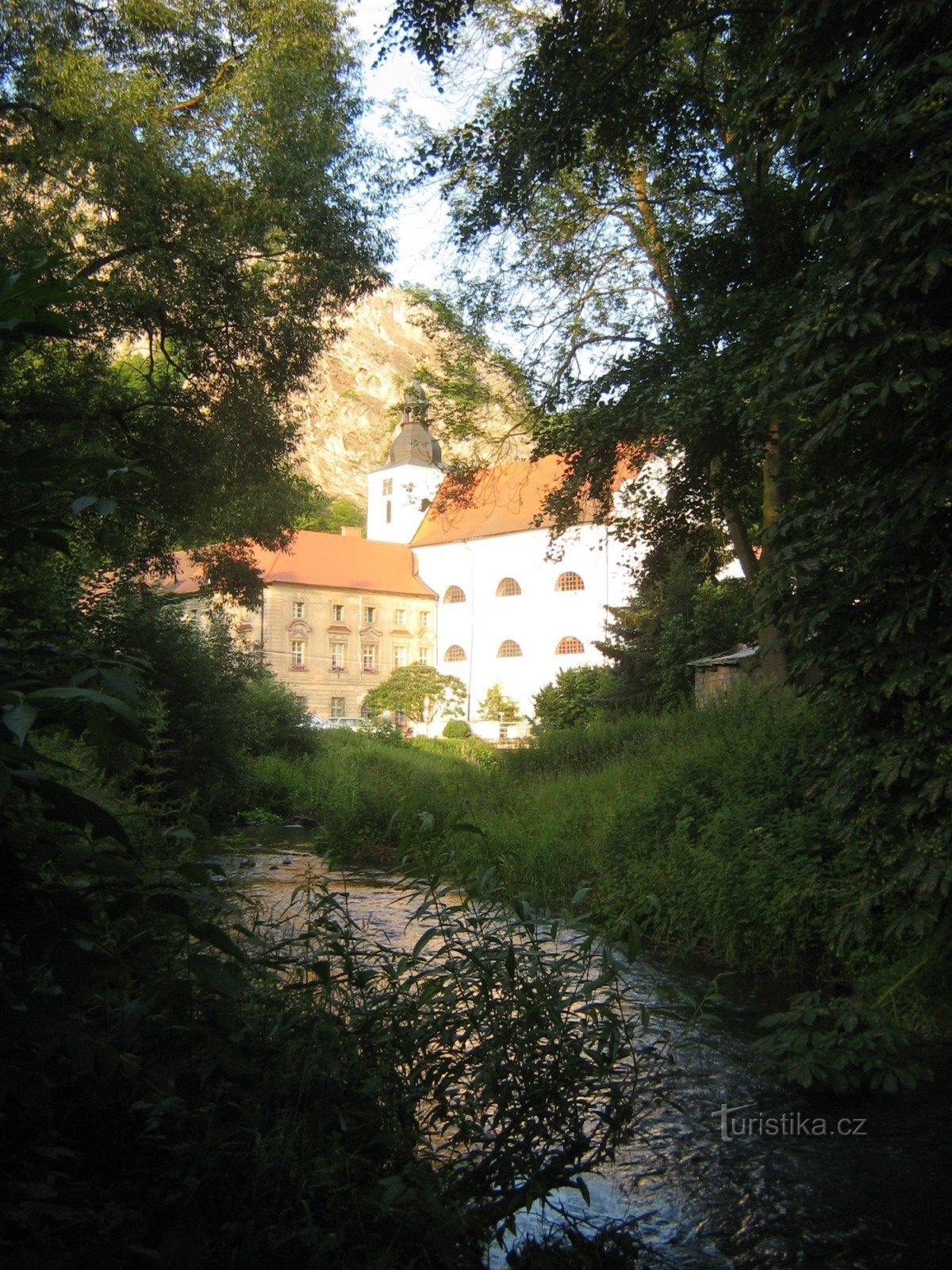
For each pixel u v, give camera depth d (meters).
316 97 16.45
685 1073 5.41
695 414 14.34
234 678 20.61
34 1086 1.93
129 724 1.90
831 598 6.31
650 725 19.42
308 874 4.51
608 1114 3.62
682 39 13.71
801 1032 5.48
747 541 18.23
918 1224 3.80
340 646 71.12
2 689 1.85
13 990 2.06
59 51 15.73
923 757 5.95
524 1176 3.40
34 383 15.56
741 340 13.68
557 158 11.62
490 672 70.62
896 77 6.04
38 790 1.92
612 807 11.93
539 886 9.90
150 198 15.05
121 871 2.03
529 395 18.02
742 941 8.18
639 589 29.08
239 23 17.03
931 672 5.85
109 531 14.92
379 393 89.56
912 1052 5.71
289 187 15.95
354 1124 3.10
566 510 19.02
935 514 5.98
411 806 4.12
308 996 3.57
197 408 17.28
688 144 14.09
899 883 6.04
